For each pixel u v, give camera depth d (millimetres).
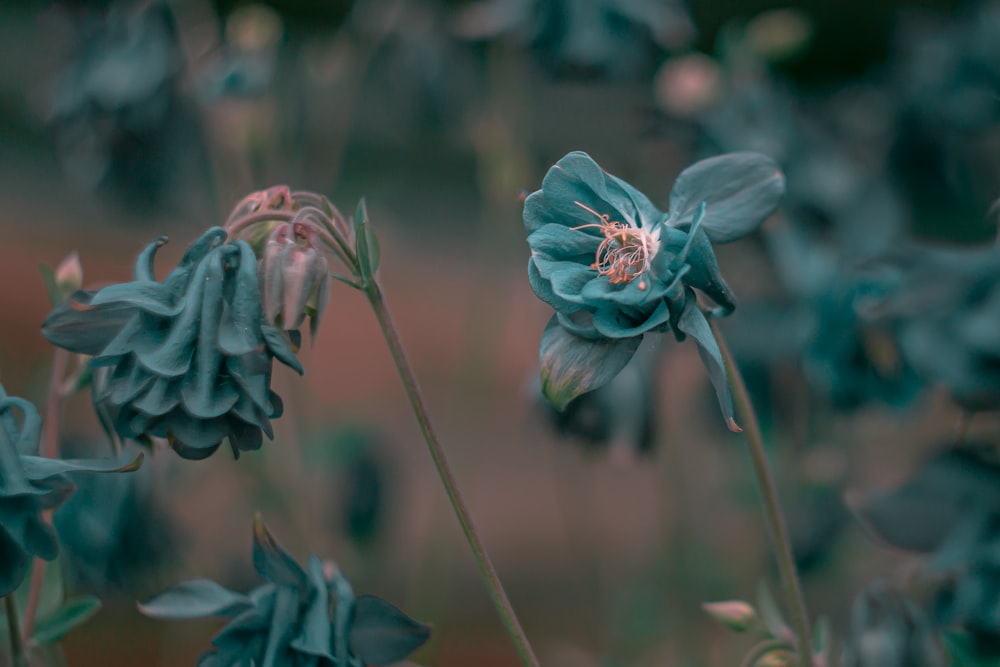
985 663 598
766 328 845
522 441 1424
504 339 1514
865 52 2393
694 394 919
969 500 601
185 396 517
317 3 2207
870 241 858
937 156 973
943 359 603
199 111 919
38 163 1891
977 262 602
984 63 939
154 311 520
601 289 530
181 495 850
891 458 968
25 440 537
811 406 874
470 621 1171
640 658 971
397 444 1075
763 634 609
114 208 945
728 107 865
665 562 958
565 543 1275
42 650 638
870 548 939
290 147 1091
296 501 919
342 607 555
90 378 607
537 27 886
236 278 525
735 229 543
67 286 619
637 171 915
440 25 1099
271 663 543
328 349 1490
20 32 2150
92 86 860
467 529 546
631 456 716
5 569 538
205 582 563
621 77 886
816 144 879
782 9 2391
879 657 590
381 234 1145
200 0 960
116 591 752
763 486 572
